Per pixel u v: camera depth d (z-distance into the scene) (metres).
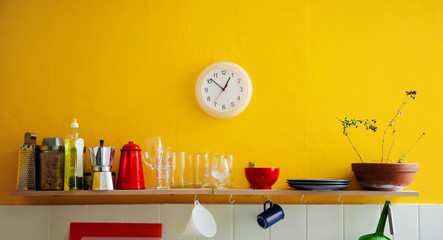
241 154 2.25
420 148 2.30
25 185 1.97
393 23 2.35
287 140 2.27
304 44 2.32
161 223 2.17
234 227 2.19
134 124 2.24
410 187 2.28
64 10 2.26
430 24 2.35
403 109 2.31
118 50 2.27
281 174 2.25
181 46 2.28
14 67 2.23
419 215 2.24
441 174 2.29
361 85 2.31
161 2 2.29
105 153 1.97
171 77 2.27
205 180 2.16
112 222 2.16
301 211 2.22
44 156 2.00
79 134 2.22
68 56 2.25
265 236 2.20
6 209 2.14
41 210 2.15
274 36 2.31
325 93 2.30
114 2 2.28
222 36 2.30
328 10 2.34
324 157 2.27
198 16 2.30
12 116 2.21
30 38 2.24
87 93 2.24
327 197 2.27
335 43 2.33
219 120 2.26
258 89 2.28
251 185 2.12
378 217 2.23
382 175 2.02
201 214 2.11
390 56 2.33
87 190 1.96
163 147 2.07
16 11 2.25
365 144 2.29
